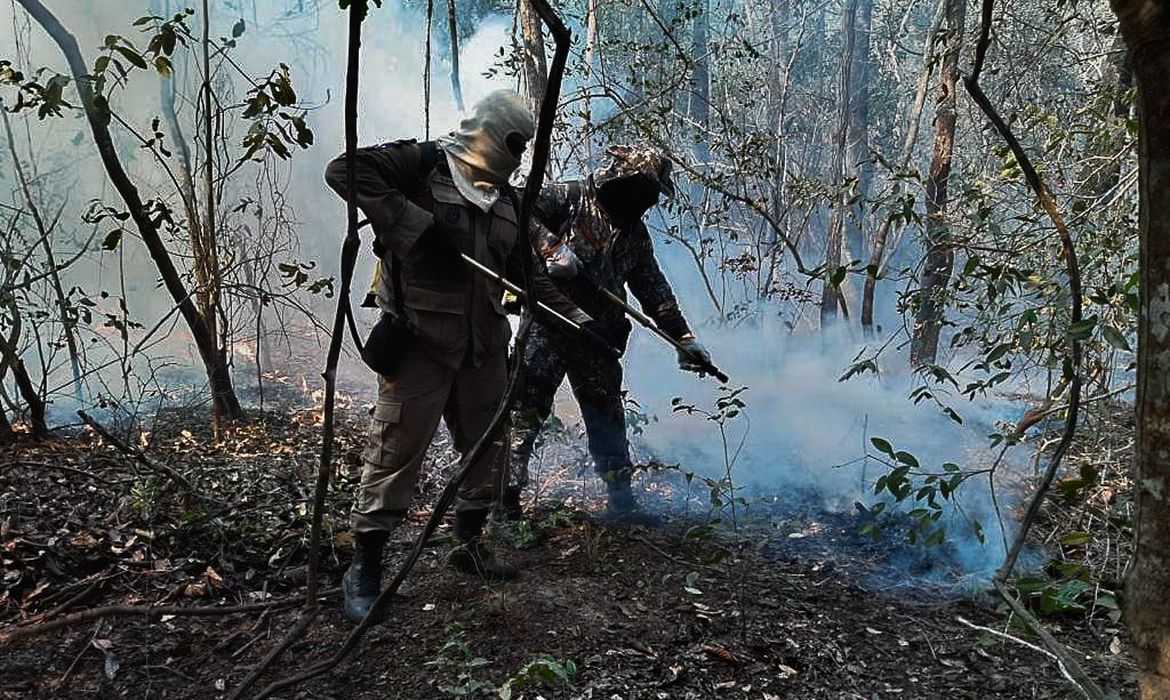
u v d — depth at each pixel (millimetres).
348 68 1740
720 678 2871
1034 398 5730
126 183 4027
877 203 4867
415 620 3072
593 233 3830
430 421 3051
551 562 3590
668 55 7828
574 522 3984
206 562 3369
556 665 2471
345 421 5379
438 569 3451
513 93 3061
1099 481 4129
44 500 3682
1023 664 3004
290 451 4637
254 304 5789
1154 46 1513
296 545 3523
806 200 7473
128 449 3596
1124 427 4664
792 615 3277
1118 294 3830
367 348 2959
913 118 9203
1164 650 1634
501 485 3367
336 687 2715
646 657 2945
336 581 3350
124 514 3602
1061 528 3928
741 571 3621
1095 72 7301
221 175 4887
